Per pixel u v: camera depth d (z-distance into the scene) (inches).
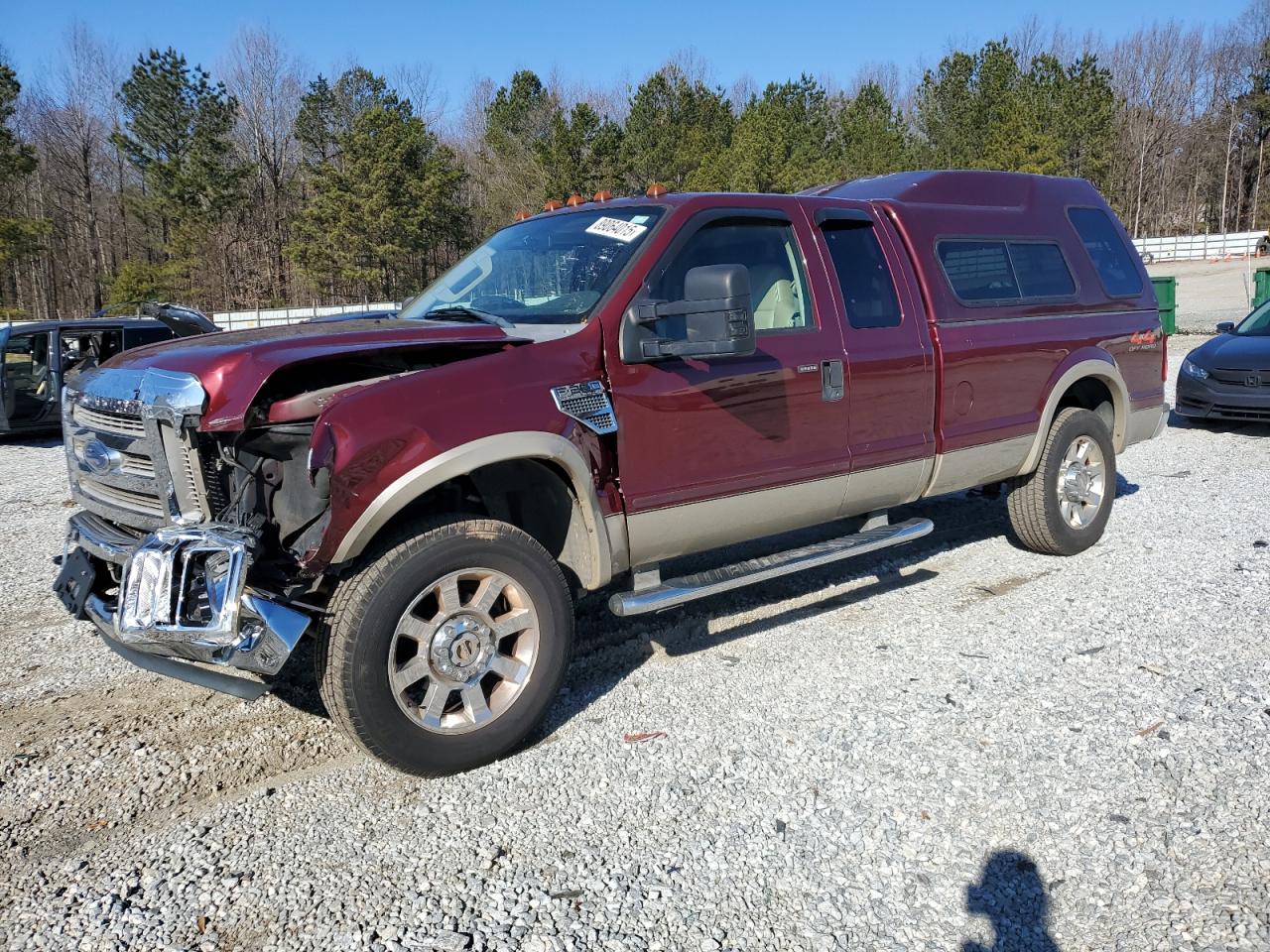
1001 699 155.3
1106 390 237.9
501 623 138.9
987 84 2343.8
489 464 136.9
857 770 135.4
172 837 124.3
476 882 113.2
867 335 179.6
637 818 125.3
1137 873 111.4
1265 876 109.3
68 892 113.4
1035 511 221.6
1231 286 1342.3
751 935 103.2
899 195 201.3
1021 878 111.5
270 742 149.6
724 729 148.6
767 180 1866.4
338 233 1833.2
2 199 1967.3
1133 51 3213.6
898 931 103.4
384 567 126.6
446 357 138.1
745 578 161.3
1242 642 172.9
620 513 148.9
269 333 144.6
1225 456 344.8
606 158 1961.1
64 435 153.9
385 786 135.5
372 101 2244.1
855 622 192.1
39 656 185.9
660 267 154.7
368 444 122.5
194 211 2010.3
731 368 159.3
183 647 121.3
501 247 185.3
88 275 2418.8
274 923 107.0
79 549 143.6
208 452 129.4
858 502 184.5
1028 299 213.3
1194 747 137.5
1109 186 2409.0
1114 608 193.2
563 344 143.1
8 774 140.3
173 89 1943.9
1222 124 3080.7
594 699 160.7
